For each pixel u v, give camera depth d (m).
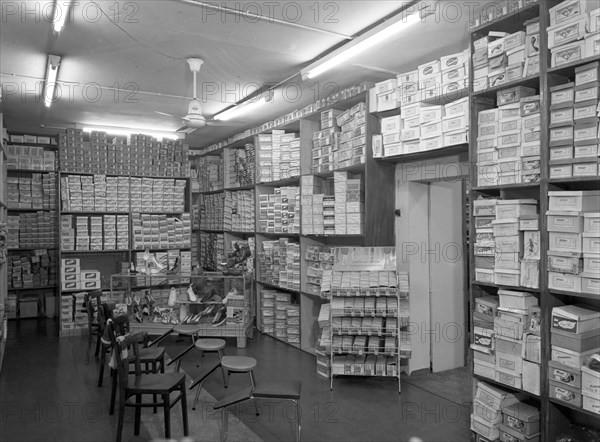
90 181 7.02
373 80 5.17
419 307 5.03
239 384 4.66
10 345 6.17
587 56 2.75
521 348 3.09
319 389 4.51
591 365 2.71
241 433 3.55
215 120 7.04
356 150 5.08
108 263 7.69
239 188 7.66
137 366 3.56
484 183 3.38
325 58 4.36
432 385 4.62
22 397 4.32
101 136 7.15
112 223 7.11
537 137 3.05
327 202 5.45
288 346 6.09
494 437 3.23
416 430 3.61
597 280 2.70
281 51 4.42
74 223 6.90
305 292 5.85
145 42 4.18
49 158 7.76
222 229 8.12
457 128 3.92
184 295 6.51
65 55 4.48
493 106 3.53
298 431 3.24
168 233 7.52
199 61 4.62
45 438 3.48
